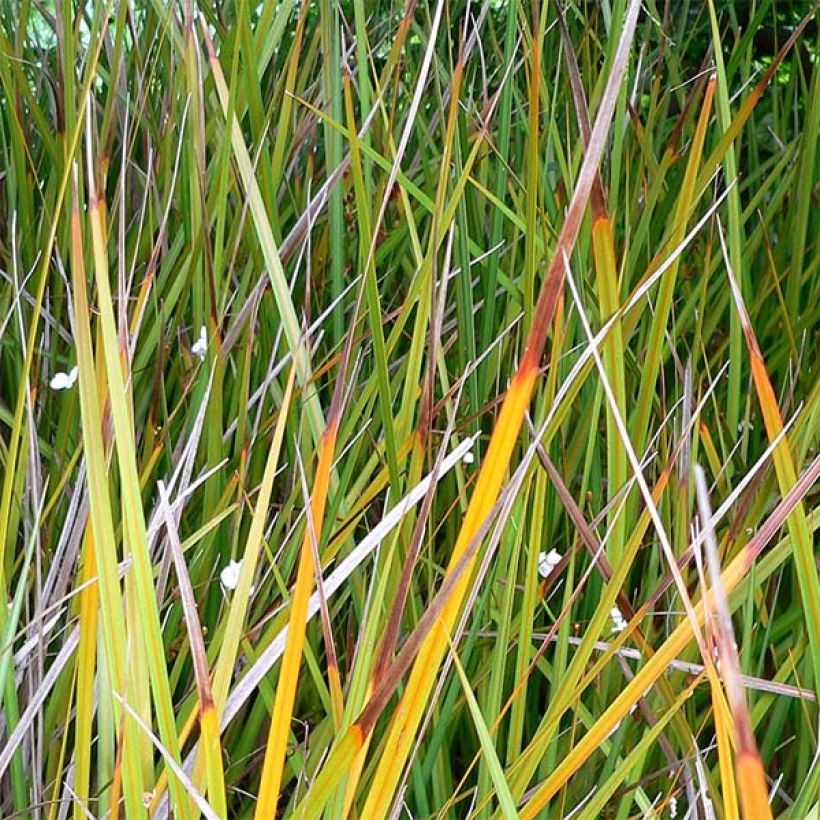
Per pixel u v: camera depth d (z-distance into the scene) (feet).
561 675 2.38
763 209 4.87
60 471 2.89
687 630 1.97
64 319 3.59
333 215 3.04
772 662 2.86
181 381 3.19
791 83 5.07
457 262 2.97
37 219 3.92
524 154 4.21
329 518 2.52
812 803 2.16
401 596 1.91
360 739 1.85
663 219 3.72
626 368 3.24
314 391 2.68
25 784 2.37
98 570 1.85
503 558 2.49
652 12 4.33
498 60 4.99
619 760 2.52
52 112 4.82
